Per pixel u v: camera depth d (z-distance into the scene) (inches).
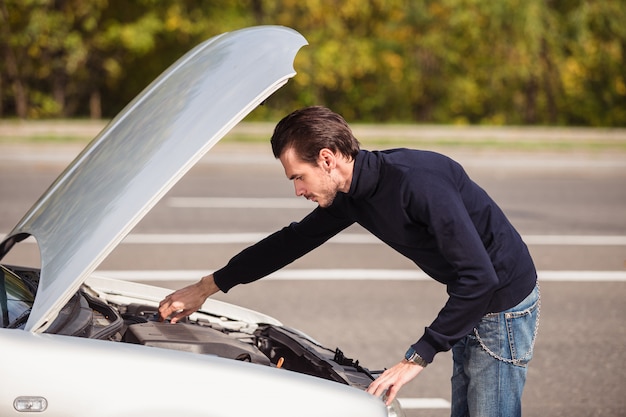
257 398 120.1
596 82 1386.6
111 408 115.3
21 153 764.6
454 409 153.2
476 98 1379.2
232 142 804.6
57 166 711.7
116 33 1235.2
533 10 1243.8
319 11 1270.9
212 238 451.8
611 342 291.1
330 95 1369.3
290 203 564.1
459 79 1344.7
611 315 325.1
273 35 135.1
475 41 1296.8
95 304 156.5
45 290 118.6
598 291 362.0
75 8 1218.6
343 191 130.5
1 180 629.0
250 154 781.3
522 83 1376.7
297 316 313.0
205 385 118.8
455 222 127.0
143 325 143.3
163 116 132.7
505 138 912.9
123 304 176.1
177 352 123.7
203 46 152.2
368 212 134.1
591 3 1279.5
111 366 117.4
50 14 1201.4
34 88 1259.2
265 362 137.5
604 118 1405.0
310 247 151.6
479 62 1332.4
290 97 1328.7
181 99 133.2
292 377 125.3
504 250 137.0
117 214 118.3
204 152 120.0
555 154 853.8
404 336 292.4
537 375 256.7
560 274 391.5
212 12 1279.5
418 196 127.6
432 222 127.3
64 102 1278.3
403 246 135.6
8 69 1222.9
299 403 122.0
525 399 237.5
